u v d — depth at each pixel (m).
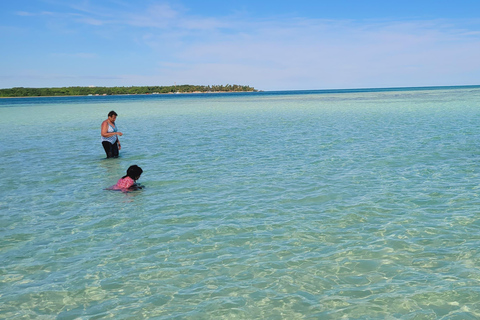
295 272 5.72
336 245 6.57
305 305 4.89
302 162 13.24
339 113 35.97
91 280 5.65
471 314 4.59
